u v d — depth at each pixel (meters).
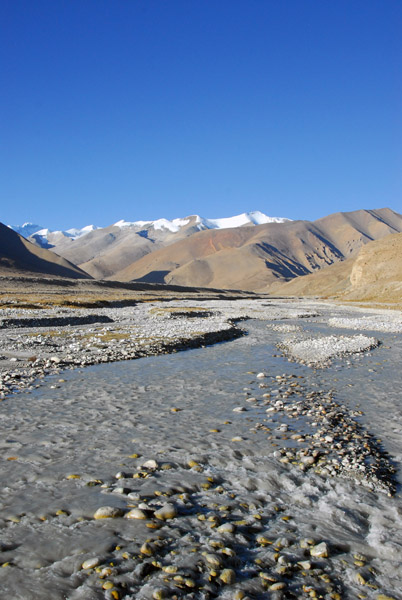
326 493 8.28
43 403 14.62
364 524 7.21
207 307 99.44
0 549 6.03
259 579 5.56
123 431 11.73
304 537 6.67
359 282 157.88
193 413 13.71
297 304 127.50
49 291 135.88
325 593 5.34
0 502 7.51
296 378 19.92
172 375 20.31
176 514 7.18
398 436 11.88
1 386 16.88
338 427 12.45
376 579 5.74
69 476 8.67
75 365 22.72
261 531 6.82
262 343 35.25
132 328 43.88
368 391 17.36
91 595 5.07
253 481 8.68
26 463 9.35
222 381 18.98
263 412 13.92
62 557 5.88
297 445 10.84
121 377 19.66
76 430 11.73
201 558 5.90
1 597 5.04
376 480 8.80
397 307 101.12
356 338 37.81
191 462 9.57
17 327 43.03
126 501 7.59
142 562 5.76
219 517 7.11
